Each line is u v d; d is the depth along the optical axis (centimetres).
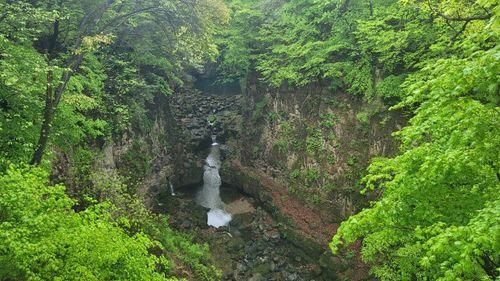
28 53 1172
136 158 2009
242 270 1820
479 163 635
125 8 1853
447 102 626
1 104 1159
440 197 746
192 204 2316
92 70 1764
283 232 2025
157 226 1809
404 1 1234
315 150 2120
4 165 986
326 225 1958
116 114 1852
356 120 1944
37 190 735
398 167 780
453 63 636
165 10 1675
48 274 673
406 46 1559
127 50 2130
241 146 2756
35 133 1205
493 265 617
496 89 588
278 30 2384
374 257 1354
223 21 1808
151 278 806
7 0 1273
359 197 1867
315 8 2123
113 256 705
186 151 2734
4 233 614
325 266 1753
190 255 1752
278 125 2405
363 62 1847
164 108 2519
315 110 2158
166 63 2145
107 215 832
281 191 2273
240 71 2780
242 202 2433
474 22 938
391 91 1636
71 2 1664
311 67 2100
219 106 3497
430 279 874
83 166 1516
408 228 796
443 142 731
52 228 717
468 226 546
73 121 1359
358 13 1900
